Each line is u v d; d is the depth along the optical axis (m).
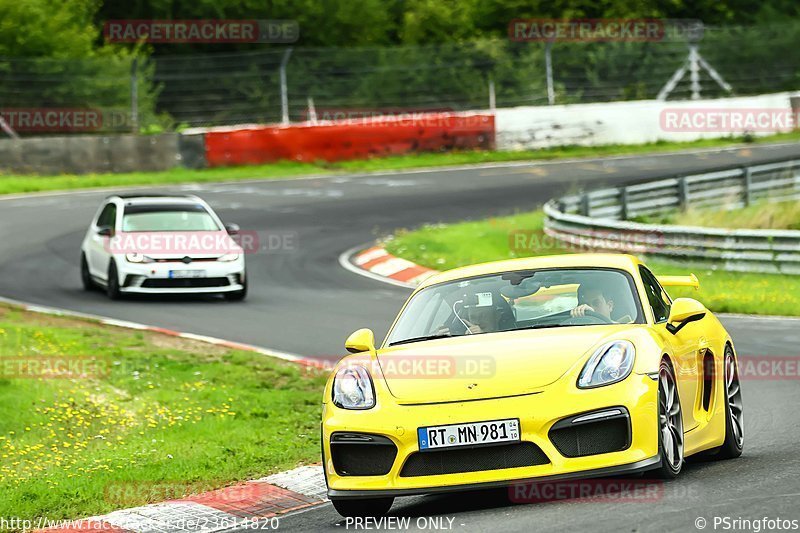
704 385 28.58
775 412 36.84
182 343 52.94
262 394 43.22
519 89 160.50
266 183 120.56
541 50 162.88
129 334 54.59
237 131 129.38
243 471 32.22
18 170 120.81
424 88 160.25
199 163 127.69
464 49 162.88
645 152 140.00
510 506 24.09
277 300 67.00
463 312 27.97
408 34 191.38
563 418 23.30
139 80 141.88
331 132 132.88
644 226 79.75
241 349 51.62
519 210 102.19
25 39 143.62
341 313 62.06
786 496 22.44
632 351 24.39
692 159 130.12
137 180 120.19
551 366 24.31
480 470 23.64
